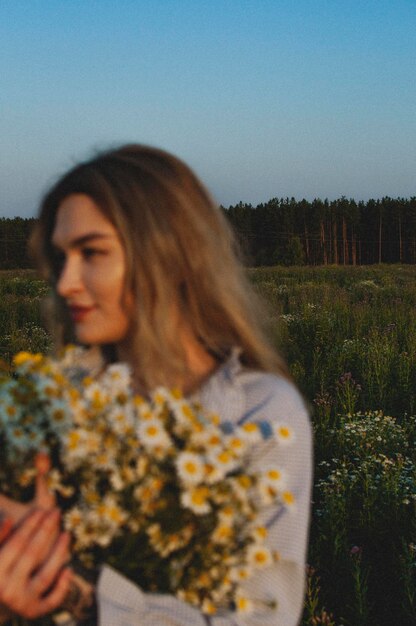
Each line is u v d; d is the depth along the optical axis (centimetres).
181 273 133
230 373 134
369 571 394
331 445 576
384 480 477
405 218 7119
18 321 1309
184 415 114
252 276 2619
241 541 111
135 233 129
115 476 108
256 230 7019
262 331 151
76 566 112
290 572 121
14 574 103
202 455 112
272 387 136
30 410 114
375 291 1781
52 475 114
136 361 137
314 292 1700
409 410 706
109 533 107
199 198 139
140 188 130
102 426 113
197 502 105
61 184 134
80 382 129
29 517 108
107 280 129
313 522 452
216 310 138
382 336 977
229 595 115
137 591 109
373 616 359
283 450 127
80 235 129
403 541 387
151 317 129
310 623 338
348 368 862
